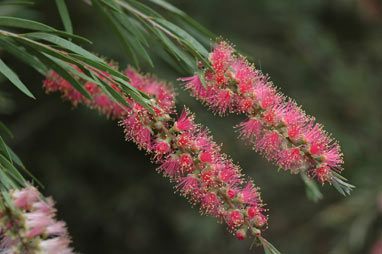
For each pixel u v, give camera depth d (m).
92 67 2.08
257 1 8.53
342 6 9.45
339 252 6.27
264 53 8.33
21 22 2.06
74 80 2.08
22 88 1.94
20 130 7.55
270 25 8.84
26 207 2.54
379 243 6.16
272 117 2.40
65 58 2.01
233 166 2.37
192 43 2.42
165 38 2.43
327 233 7.62
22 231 2.51
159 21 2.47
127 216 8.36
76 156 7.93
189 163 2.31
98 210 8.20
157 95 2.56
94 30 6.89
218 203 2.31
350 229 6.32
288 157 2.39
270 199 8.15
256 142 2.46
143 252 8.66
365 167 6.73
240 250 8.20
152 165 8.55
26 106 7.59
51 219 2.61
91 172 8.29
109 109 2.80
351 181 6.58
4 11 4.08
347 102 8.18
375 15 9.60
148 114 2.31
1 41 2.09
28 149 7.78
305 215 7.95
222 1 8.37
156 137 2.36
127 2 2.56
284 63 8.53
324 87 8.55
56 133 7.89
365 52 9.43
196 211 8.34
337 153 2.40
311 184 3.22
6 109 4.78
